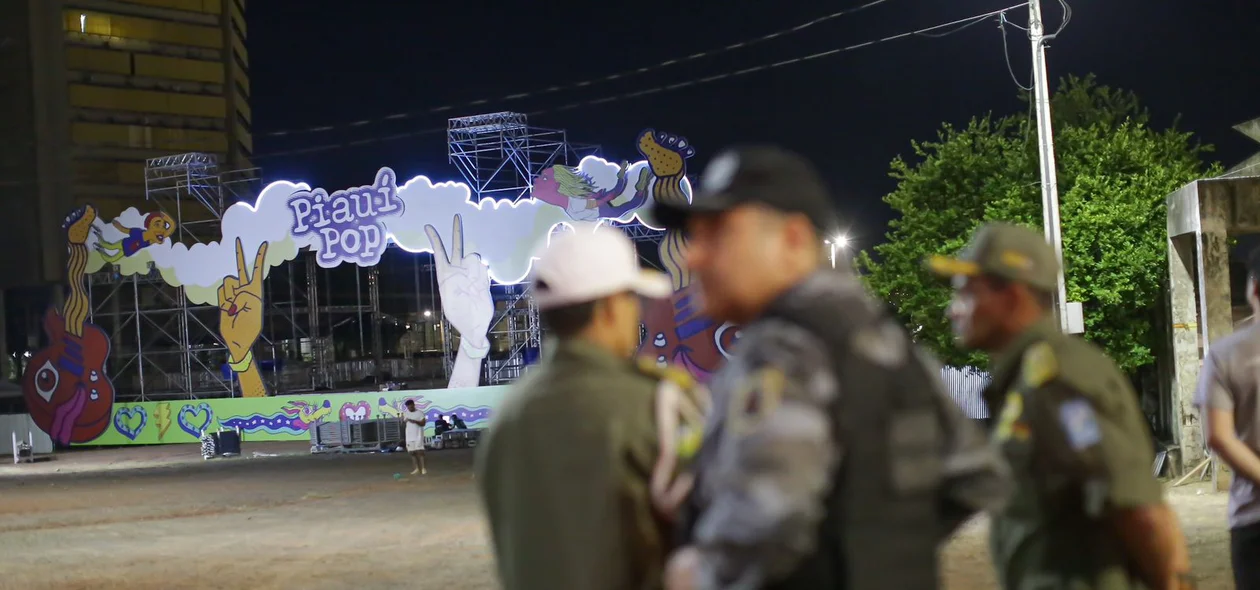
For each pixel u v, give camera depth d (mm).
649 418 2881
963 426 2293
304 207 41344
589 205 38188
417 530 16000
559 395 2885
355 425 35781
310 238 41281
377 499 20891
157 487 26234
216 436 36562
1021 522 3377
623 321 3070
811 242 2254
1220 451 4473
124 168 80312
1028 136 24266
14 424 45281
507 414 2961
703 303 2307
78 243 44844
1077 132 24375
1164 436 21922
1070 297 21750
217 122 86688
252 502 21531
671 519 2840
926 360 2291
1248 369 4438
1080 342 3432
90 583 12688
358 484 24344
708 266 2268
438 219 39594
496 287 48000
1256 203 16875
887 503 2057
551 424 2848
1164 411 22094
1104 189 22297
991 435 3373
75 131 78062
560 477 2812
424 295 64188
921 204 25250
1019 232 3486
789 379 2031
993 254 3461
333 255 40938
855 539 2045
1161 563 3270
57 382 44750
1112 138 24234
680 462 2768
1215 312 16922
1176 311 18125
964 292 3574
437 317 58250
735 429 2033
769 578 1979
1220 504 14547
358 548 14484
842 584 2061
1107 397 3258
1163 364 22188
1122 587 3297
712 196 2232
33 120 76312
